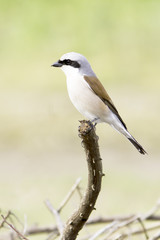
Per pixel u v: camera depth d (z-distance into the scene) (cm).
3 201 945
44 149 1513
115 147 1527
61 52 2572
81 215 544
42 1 2908
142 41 2611
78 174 1262
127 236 743
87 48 2609
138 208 1035
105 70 2325
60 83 2166
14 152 1505
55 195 1045
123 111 1784
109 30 2753
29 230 721
